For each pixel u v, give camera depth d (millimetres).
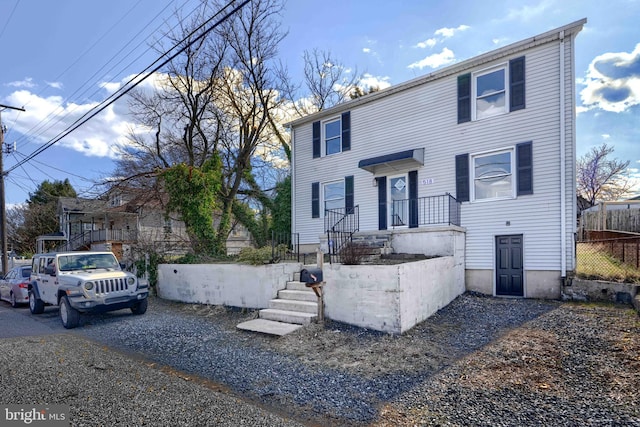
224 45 16312
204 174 14258
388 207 12586
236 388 4375
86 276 8562
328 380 4535
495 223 10094
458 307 8328
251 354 5684
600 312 7207
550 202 9281
